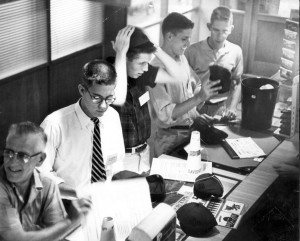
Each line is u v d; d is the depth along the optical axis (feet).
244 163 9.98
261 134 10.74
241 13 10.24
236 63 10.64
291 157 10.09
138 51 9.93
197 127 10.73
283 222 9.12
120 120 9.76
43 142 7.99
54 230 7.92
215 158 10.09
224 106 10.81
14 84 9.95
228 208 8.66
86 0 10.08
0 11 9.46
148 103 10.42
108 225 7.52
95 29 10.32
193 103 10.72
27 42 10.01
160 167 9.75
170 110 10.44
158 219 7.47
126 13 10.12
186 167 9.71
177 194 8.94
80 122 8.54
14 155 7.74
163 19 10.21
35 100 10.33
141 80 10.03
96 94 8.20
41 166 8.18
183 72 10.43
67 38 10.40
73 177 8.63
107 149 8.84
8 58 9.83
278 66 10.40
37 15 9.96
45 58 10.37
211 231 8.11
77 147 8.53
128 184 8.57
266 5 9.91
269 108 10.55
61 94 10.84
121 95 9.74
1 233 7.79
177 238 7.89
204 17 10.36
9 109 10.01
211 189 8.87
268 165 9.88
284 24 10.03
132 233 7.34
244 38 10.41
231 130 10.80
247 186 9.32
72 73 10.56
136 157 10.07
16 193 7.79
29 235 7.79
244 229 8.50
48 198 8.11
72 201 8.23
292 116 10.43
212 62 10.61
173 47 10.25
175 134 10.66
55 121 8.43
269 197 9.33
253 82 10.64
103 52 10.40
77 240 7.93
